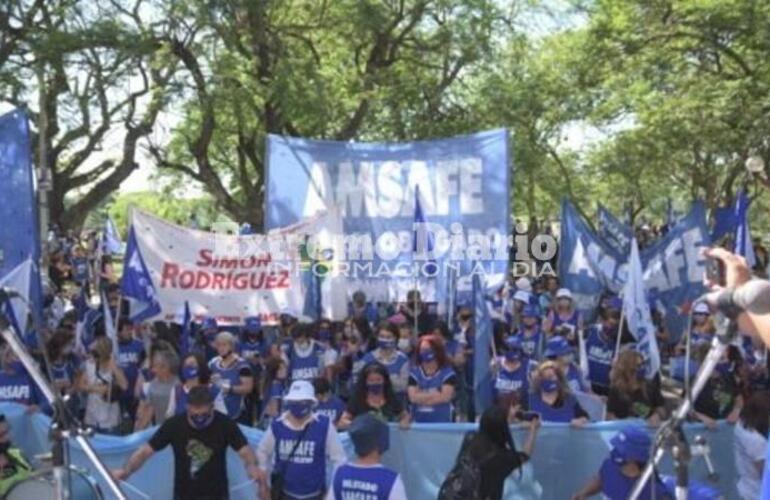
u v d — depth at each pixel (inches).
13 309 403.2
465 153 552.4
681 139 1256.2
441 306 545.0
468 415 458.9
